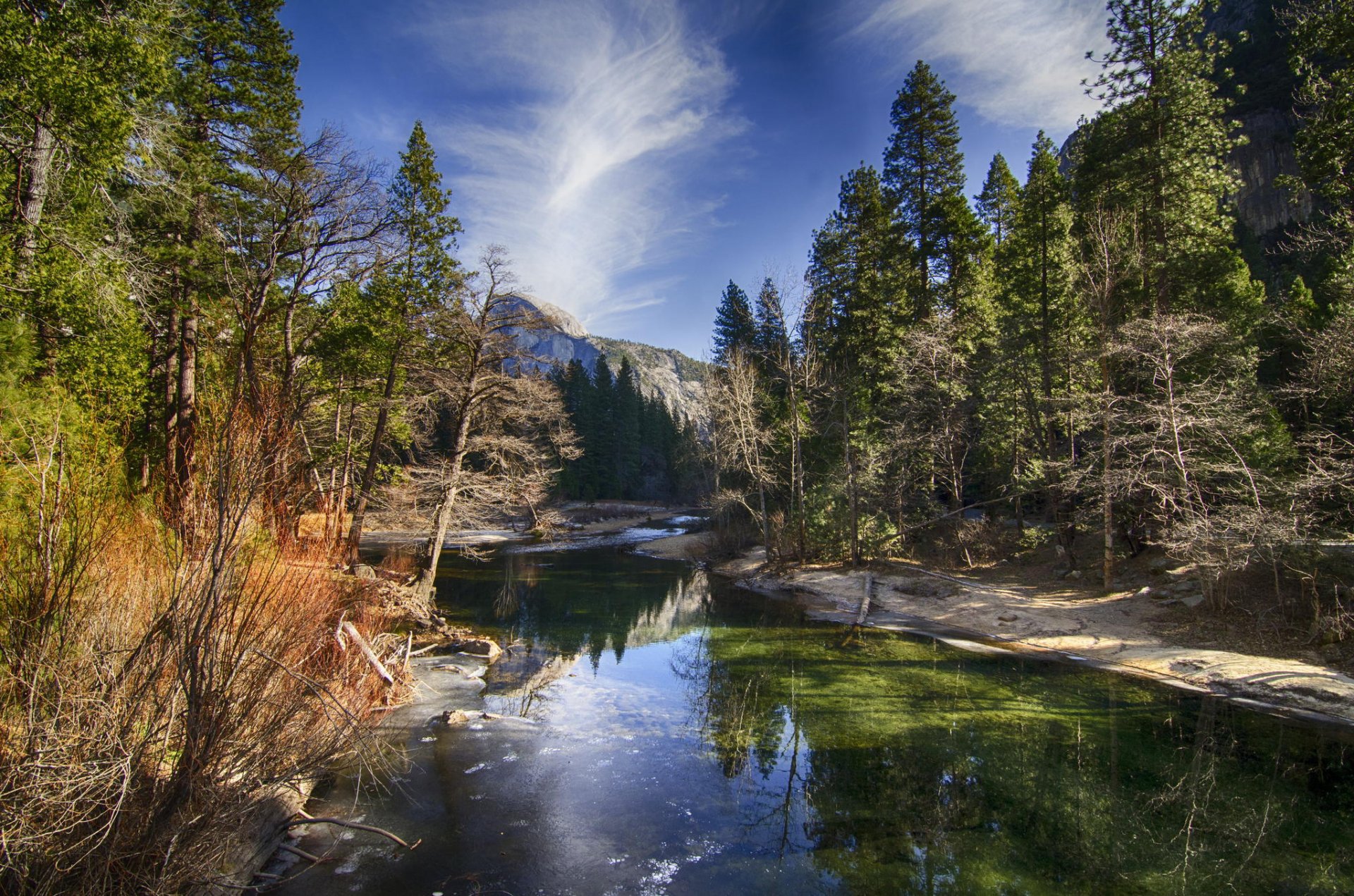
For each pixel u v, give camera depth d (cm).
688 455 6156
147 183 1275
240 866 586
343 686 802
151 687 461
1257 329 2016
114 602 488
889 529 2764
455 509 2030
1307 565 1388
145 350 1412
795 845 724
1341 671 1203
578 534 4903
